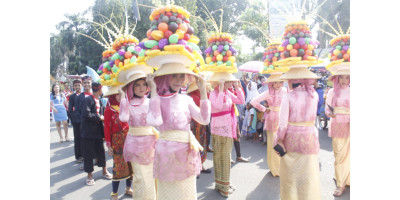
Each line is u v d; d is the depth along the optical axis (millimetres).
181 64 2480
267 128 4406
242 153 5961
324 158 5250
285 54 3055
